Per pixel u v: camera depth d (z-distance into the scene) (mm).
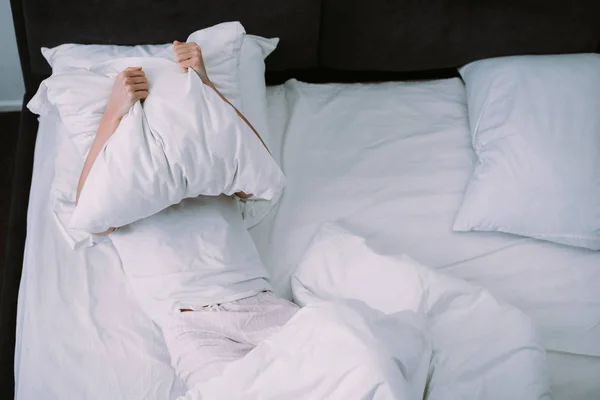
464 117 1922
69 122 1503
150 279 1403
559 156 1638
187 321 1346
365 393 1056
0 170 2201
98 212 1332
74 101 1486
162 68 1470
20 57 1904
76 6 1775
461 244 1635
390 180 1753
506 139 1691
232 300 1384
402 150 1826
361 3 1897
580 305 1526
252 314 1364
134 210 1351
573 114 1708
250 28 1895
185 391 1315
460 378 1238
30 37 1829
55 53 1795
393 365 1090
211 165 1344
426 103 1954
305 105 1890
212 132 1337
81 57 1765
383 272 1418
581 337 1460
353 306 1204
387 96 1966
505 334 1310
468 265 1590
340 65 2049
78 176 1566
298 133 1828
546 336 1459
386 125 1888
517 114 1721
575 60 1853
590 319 1499
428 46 1998
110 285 1473
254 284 1436
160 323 1396
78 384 1308
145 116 1359
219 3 1831
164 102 1355
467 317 1343
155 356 1361
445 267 1579
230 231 1477
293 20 1902
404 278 1392
